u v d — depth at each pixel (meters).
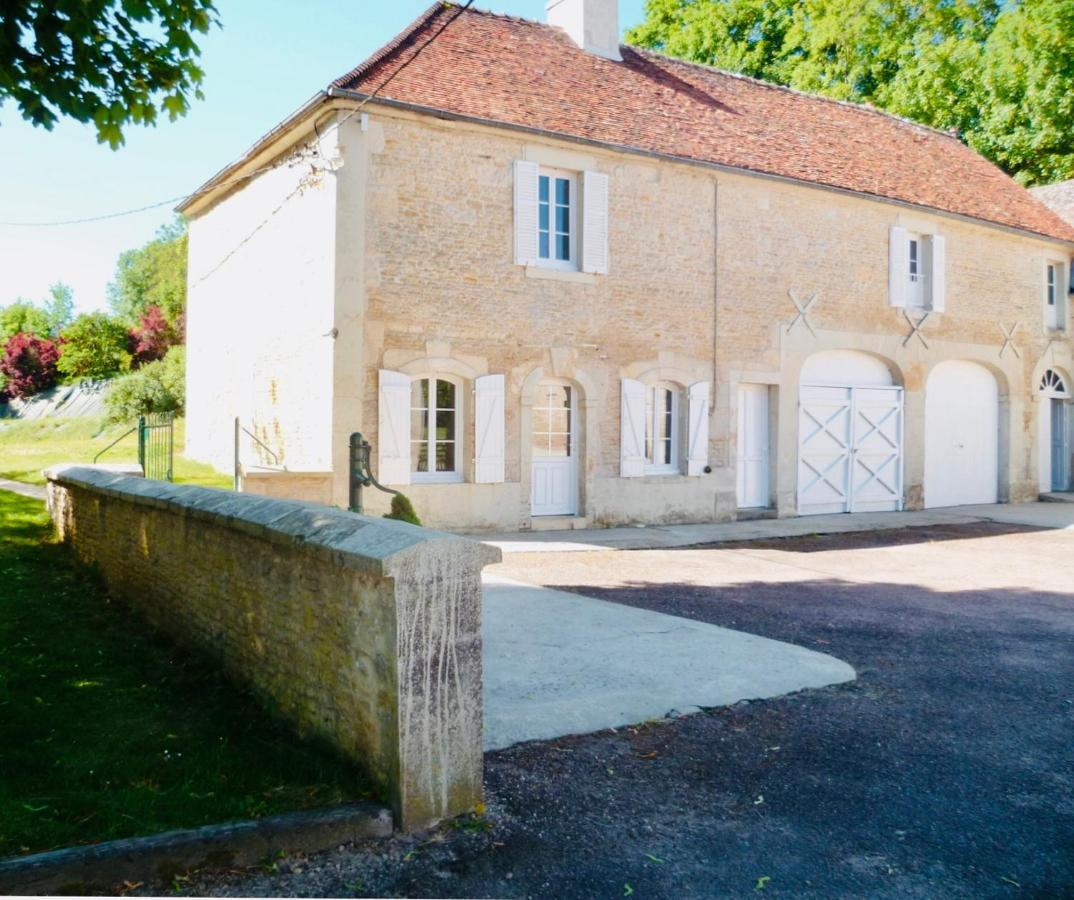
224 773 3.88
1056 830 3.72
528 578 9.40
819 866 3.38
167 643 6.12
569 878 3.23
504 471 12.51
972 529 14.62
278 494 10.85
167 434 14.76
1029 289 19.05
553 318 12.88
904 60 26.89
